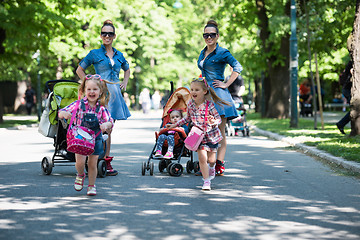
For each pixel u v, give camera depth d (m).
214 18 40.22
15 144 19.36
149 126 31.98
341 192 9.45
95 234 6.54
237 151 16.77
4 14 29.72
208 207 8.16
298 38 33.00
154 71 70.00
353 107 17.66
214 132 9.88
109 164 11.66
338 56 50.19
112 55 11.95
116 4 47.25
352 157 12.86
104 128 8.80
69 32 35.53
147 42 64.44
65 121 11.20
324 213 7.71
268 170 12.40
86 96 8.94
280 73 37.38
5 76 52.09
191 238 6.37
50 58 50.25
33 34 31.14
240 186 10.16
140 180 10.95
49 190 9.64
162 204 8.39
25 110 55.88
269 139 21.69
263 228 6.85
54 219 7.32
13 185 10.19
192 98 9.92
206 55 11.84
